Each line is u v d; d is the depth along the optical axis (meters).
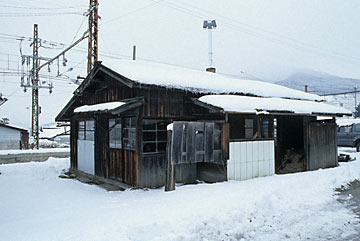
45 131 43.47
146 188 7.43
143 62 10.59
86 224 4.65
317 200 6.40
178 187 7.11
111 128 8.83
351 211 5.68
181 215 5.00
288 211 5.66
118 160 8.31
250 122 10.15
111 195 7.00
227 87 9.28
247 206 5.69
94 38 16.19
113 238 4.12
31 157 17.59
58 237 4.14
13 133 27.05
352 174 8.95
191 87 8.07
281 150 11.33
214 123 7.54
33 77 20.06
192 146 7.09
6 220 5.11
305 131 9.90
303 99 11.97
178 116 8.13
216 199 5.89
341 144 17.56
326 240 4.35
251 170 8.38
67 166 12.34
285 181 7.59
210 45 17.31
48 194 7.27
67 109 11.28
